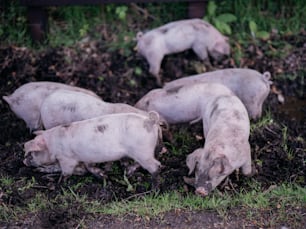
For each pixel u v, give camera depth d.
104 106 6.10
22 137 6.74
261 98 6.48
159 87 7.40
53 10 8.21
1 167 6.25
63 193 5.86
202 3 7.84
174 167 6.17
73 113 6.11
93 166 6.06
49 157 5.88
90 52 7.80
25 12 8.13
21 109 6.46
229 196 5.64
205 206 5.53
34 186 5.95
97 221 5.45
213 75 6.58
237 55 7.65
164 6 8.20
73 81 7.46
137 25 8.13
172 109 6.23
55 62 7.67
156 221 5.41
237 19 8.06
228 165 5.21
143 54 7.33
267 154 6.28
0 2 8.20
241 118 5.68
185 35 7.16
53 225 5.41
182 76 7.52
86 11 8.25
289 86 7.41
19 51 7.80
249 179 5.92
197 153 5.53
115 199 5.77
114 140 5.59
